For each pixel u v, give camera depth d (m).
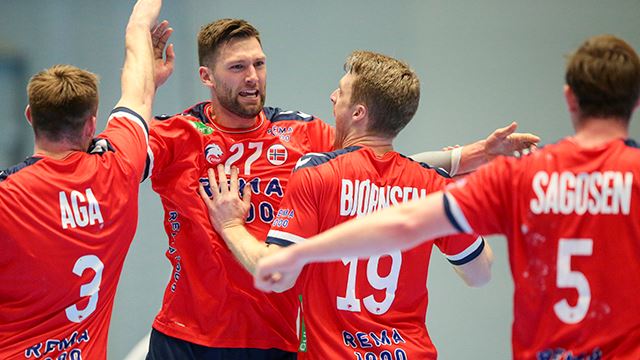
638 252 4.52
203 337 6.89
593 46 4.73
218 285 6.82
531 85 14.66
